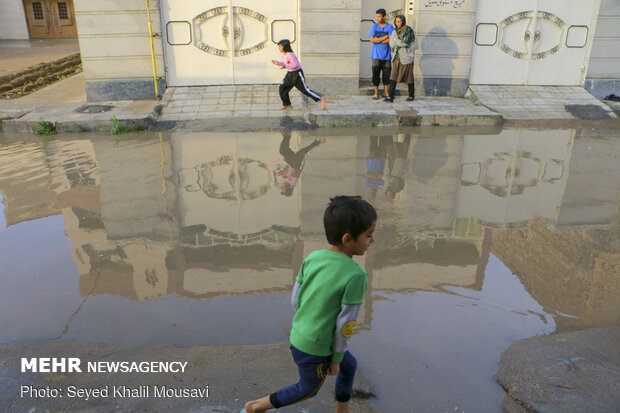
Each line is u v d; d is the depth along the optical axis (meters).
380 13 9.88
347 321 2.01
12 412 2.57
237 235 4.78
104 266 4.17
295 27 10.59
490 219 5.20
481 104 10.49
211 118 9.36
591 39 11.23
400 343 3.16
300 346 2.14
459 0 10.61
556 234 4.85
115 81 10.42
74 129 8.95
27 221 5.08
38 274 4.03
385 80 10.48
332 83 10.85
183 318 3.43
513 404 2.66
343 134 8.84
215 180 6.37
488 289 3.82
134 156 7.45
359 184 6.25
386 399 2.69
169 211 5.37
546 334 3.26
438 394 2.73
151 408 2.60
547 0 10.94
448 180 6.43
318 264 2.11
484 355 3.05
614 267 4.19
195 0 10.25
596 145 8.27
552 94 11.13
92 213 5.30
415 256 4.36
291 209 5.44
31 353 3.04
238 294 3.74
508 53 11.20
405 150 7.84
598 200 5.78
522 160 7.38
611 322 3.39
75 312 3.50
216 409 2.59
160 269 4.12
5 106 10.16
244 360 2.98
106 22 10.07
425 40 10.79
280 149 7.82
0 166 6.95
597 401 2.63
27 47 21.67
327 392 2.73
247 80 10.87
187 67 10.64
